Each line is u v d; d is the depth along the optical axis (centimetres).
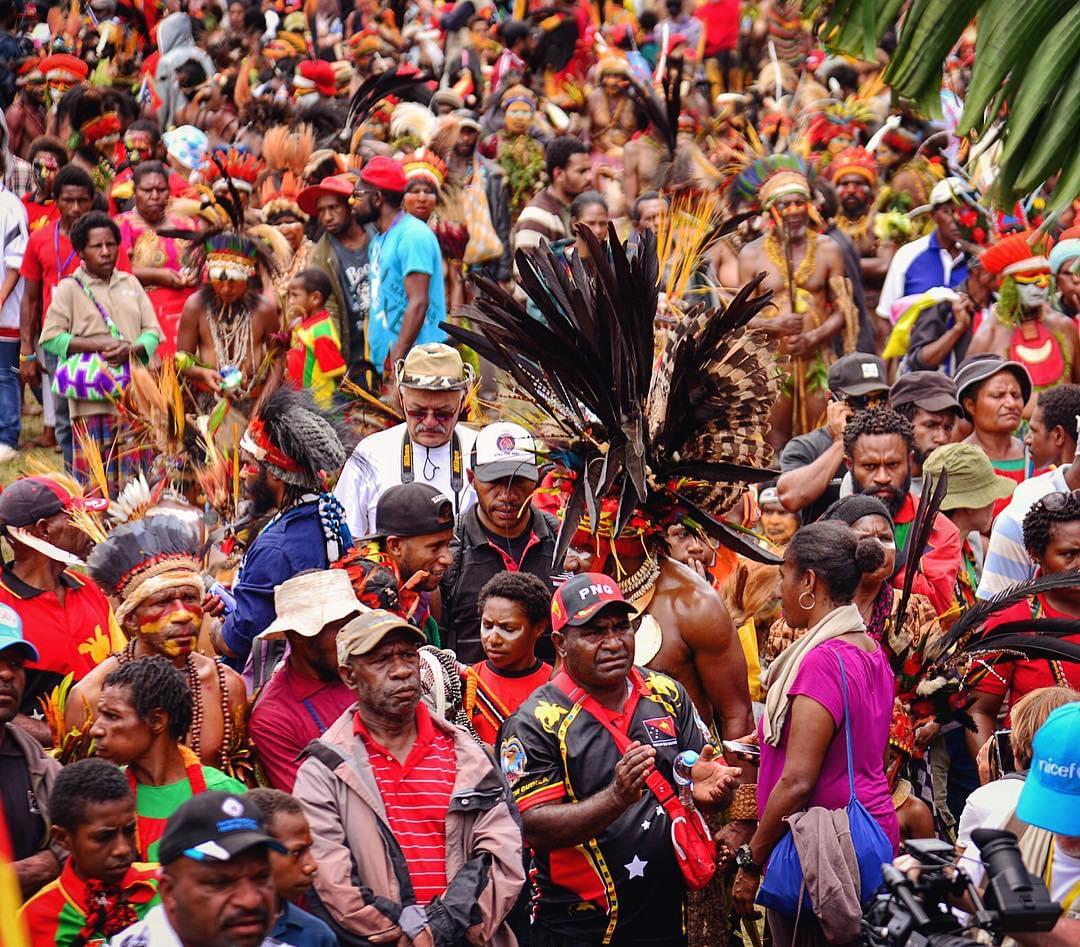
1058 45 596
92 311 1463
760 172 1544
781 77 2209
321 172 1712
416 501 866
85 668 853
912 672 802
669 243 898
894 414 977
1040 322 1348
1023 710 724
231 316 1309
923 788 847
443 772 693
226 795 523
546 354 788
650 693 748
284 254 1571
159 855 516
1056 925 580
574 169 1612
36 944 624
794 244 1486
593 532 781
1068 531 859
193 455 1144
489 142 1894
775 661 740
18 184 1908
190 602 761
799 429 1445
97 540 845
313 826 664
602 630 721
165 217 1662
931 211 1573
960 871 556
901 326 1482
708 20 2341
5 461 1599
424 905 665
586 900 721
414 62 2528
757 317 1424
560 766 725
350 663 694
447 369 1009
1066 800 586
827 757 715
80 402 1453
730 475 796
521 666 821
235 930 505
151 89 2438
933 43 634
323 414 932
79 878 630
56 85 2300
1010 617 895
